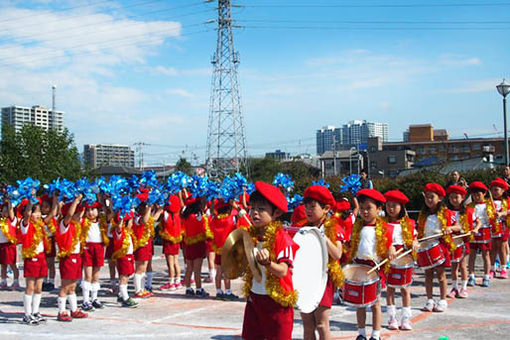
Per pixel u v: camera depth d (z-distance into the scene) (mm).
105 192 8367
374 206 6246
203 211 9500
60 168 37344
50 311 8344
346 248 6594
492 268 11055
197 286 9602
